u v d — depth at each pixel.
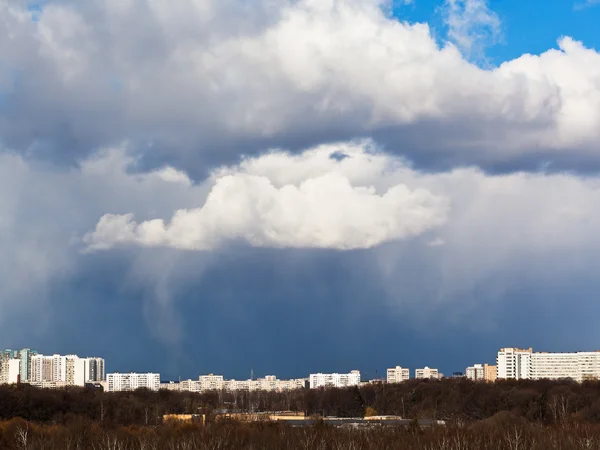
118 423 174.50
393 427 157.75
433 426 144.38
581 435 121.00
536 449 110.69
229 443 120.00
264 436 124.69
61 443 114.38
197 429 133.38
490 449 112.38
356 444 114.38
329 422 173.25
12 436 116.94
